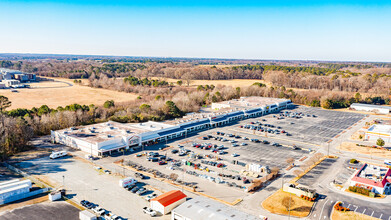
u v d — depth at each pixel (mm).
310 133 146125
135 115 166750
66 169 95000
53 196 74500
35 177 88312
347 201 76062
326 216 68625
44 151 112750
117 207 71688
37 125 136625
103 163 100812
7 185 76875
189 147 121562
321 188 83625
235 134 143000
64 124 143625
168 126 139375
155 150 116438
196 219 61469
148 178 89375
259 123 166875
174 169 97125
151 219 66688
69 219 65875
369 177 89750
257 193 80312
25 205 71938
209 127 156875
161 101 197500
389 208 72688
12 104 194000
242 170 96062
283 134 143625
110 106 185375
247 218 61812
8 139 108812
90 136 119188
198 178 90188
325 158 109562
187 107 194625
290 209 71562
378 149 121125
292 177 91375
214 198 77000
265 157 110062
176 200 71438
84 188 81500
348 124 166625
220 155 111875
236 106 199625
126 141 115312
